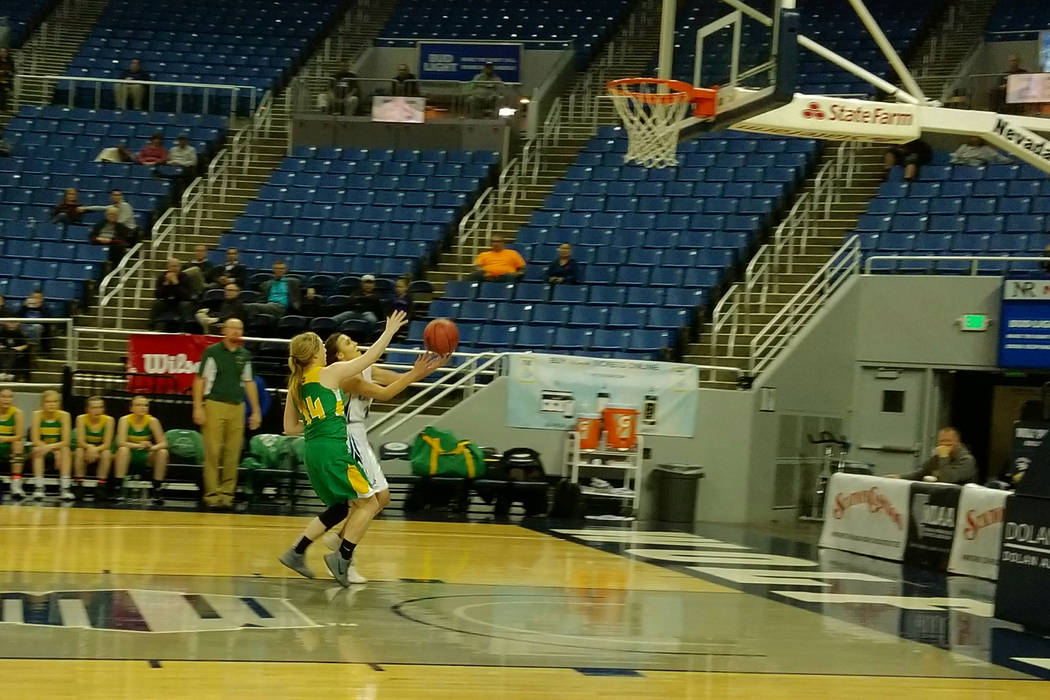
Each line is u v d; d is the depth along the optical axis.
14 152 24.02
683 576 10.53
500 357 16.91
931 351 17.75
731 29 11.80
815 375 17.69
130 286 20.33
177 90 26.27
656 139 12.53
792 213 19.72
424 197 22.36
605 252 19.91
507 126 24.28
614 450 16.19
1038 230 18.92
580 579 9.98
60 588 8.20
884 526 13.07
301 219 21.73
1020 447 13.63
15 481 14.20
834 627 8.21
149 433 14.72
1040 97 19.52
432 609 8.09
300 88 25.38
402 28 31.00
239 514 13.77
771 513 17.14
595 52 29.28
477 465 15.36
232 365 14.31
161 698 5.33
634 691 5.93
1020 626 8.68
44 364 18.14
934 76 25.91
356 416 8.97
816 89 25.80
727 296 17.95
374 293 18.80
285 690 5.58
